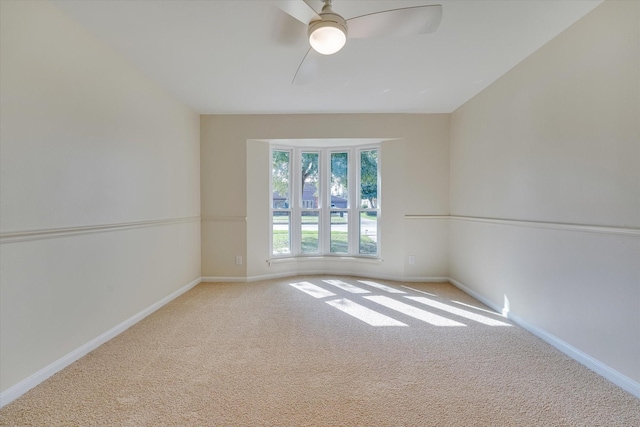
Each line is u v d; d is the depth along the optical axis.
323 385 1.75
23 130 1.66
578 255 2.00
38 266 1.76
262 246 4.19
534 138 2.41
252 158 4.05
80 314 2.05
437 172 3.98
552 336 2.24
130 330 2.50
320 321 2.71
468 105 3.48
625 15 1.68
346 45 2.27
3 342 1.57
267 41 2.21
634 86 1.64
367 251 4.43
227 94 3.26
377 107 3.72
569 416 1.50
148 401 1.60
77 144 2.02
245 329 2.53
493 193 2.99
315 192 4.57
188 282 3.69
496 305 2.96
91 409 1.53
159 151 3.03
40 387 1.71
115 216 2.39
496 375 1.86
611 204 1.77
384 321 2.71
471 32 2.12
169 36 2.15
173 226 3.33
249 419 1.47
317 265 4.52
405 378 1.82
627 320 1.69
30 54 1.69
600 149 1.84
